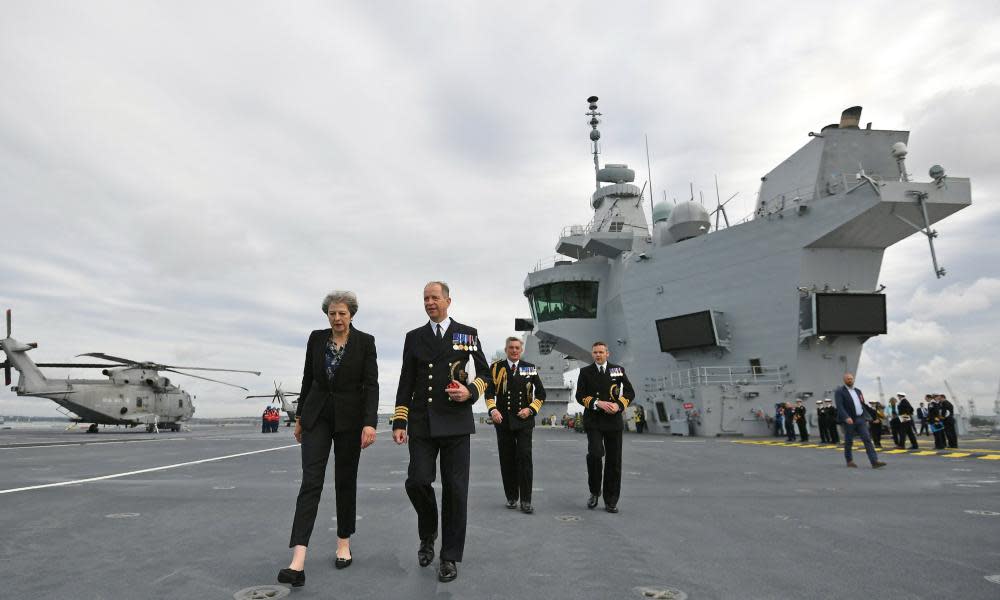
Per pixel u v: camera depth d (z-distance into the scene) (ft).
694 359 95.35
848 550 13.93
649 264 104.47
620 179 133.39
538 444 66.44
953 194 74.23
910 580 11.28
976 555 13.39
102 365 122.21
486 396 21.17
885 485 27.40
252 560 12.93
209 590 10.68
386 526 17.17
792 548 14.19
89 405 115.55
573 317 126.41
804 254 83.25
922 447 57.41
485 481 29.96
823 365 84.28
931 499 22.63
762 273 87.92
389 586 11.01
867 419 37.37
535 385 21.09
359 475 31.50
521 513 19.83
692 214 101.35
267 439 78.74
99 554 13.43
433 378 13.00
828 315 80.33
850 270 83.51
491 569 12.28
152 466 36.37
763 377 86.84
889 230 79.66
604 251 118.11
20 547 14.15
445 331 13.56
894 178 85.30
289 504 20.99
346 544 12.71
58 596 10.29
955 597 10.20
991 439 74.49
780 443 66.74
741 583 11.12
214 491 24.59
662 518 18.70
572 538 15.52
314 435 12.51
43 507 20.25
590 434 20.63
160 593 10.48
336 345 13.07
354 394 12.87
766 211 93.45
